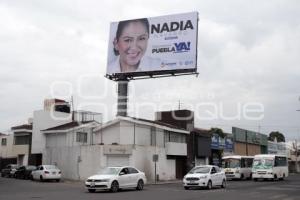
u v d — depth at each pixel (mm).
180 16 48344
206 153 59906
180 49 47812
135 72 49688
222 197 24000
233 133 73688
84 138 51000
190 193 27156
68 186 35875
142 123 48125
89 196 24500
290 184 39750
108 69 51281
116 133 48500
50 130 52562
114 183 28625
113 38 51500
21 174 48719
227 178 51562
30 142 59250
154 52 49000
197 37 47562
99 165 44750
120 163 44938
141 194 26203
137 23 50375
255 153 85188
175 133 54094
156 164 47938
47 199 22328
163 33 48844
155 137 50094
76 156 46562
